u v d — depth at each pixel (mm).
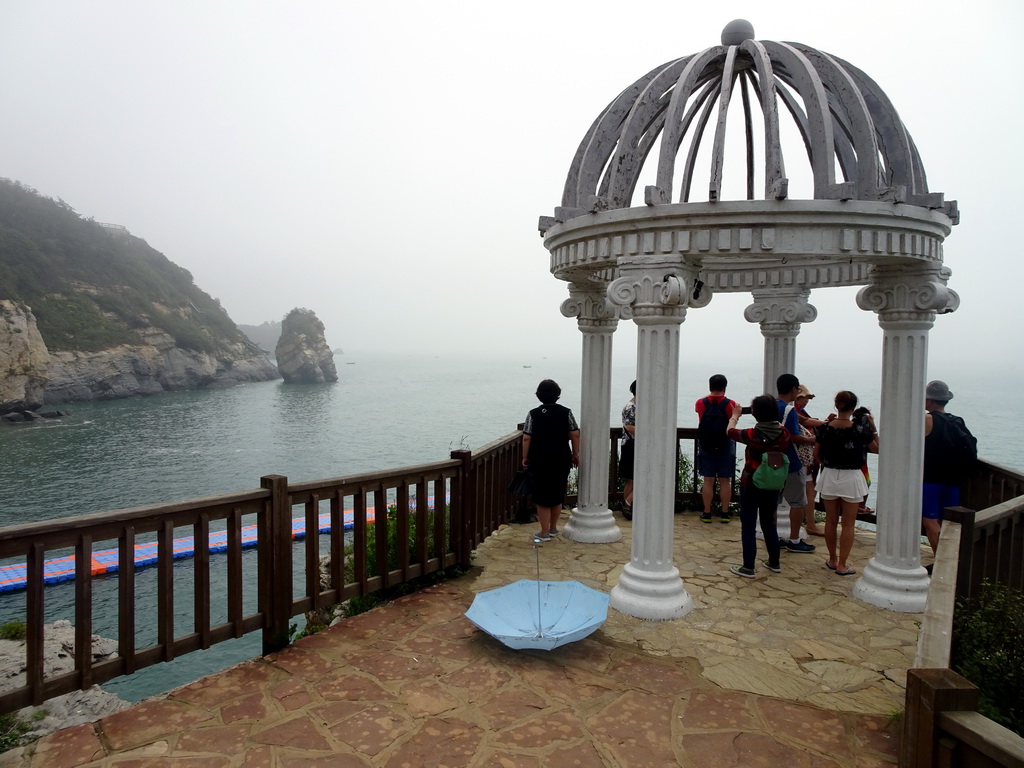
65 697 6781
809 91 4000
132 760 2781
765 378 6672
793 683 3510
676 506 7402
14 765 2736
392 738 2955
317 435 52562
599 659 3779
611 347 6176
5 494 29969
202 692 3375
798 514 5863
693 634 4141
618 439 7426
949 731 1828
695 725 3074
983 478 5340
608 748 2883
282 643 3904
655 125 5109
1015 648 2840
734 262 6320
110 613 12453
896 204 3910
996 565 3748
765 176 3965
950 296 4418
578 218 4520
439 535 5090
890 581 4617
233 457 41562
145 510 3258
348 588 4328
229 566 3670
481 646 3945
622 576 4613
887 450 4707
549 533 6223
